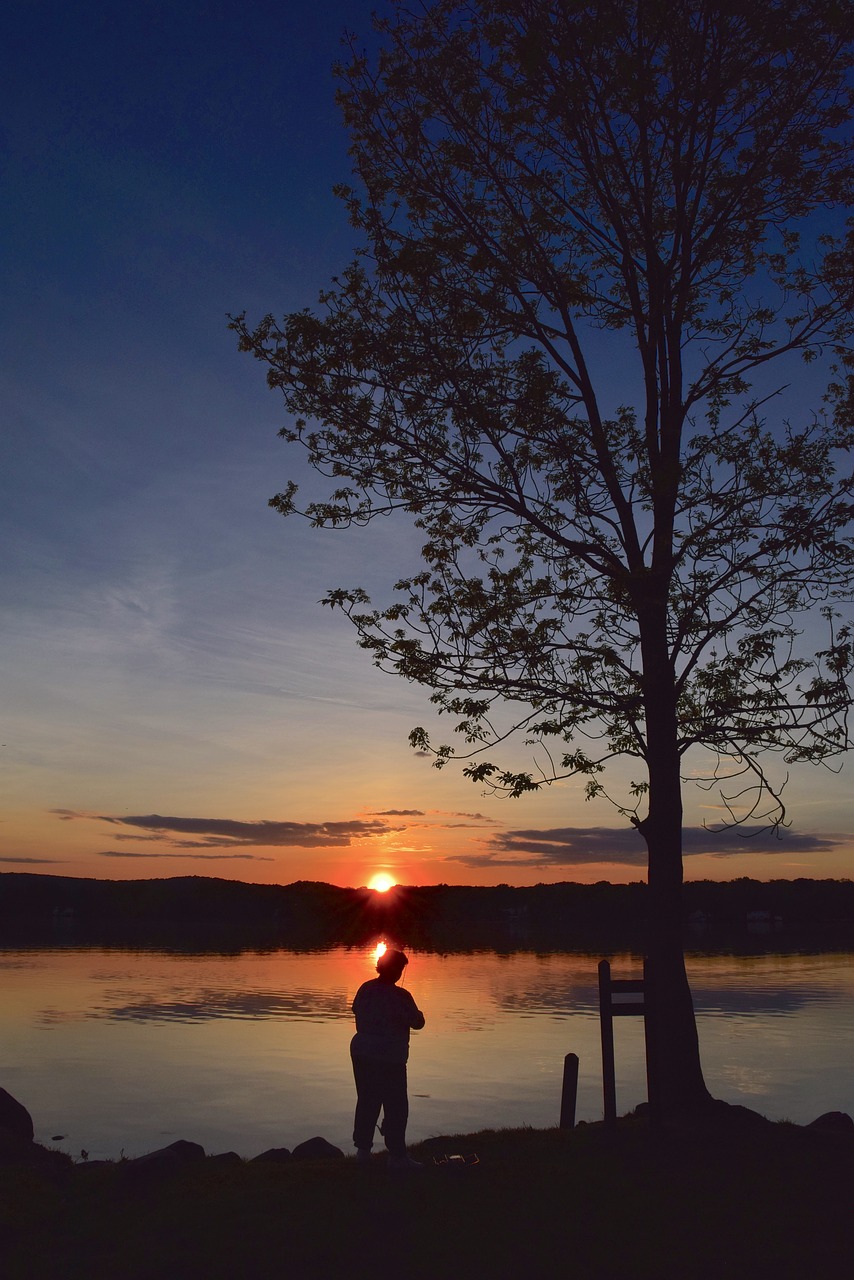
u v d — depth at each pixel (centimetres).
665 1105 1276
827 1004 5128
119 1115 2370
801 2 1371
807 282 1473
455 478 1412
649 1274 725
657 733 1366
